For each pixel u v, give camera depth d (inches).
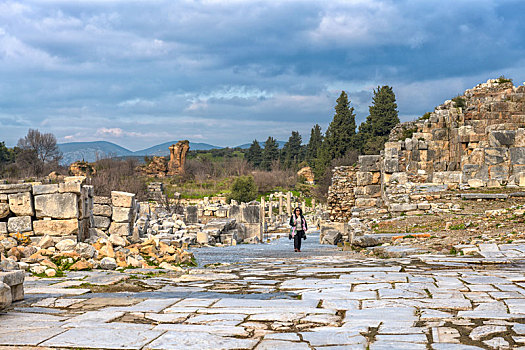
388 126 2967.5
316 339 195.6
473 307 245.3
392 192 949.2
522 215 636.1
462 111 1147.9
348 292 291.4
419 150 1103.6
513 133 981.8
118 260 456.8
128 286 329.1
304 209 2704.2
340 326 215.9
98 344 192.1
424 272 364.5
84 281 345.1
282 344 189.9
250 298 284.0
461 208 813.9
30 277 365.4
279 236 1333.7
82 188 610.2
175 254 524.1
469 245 492.7
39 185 589.9
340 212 1104.2
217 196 3238.2
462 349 179.6
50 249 466.9
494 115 1122.0
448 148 1107.3
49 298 283.3
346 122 3036.4
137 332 208.4
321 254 629.3
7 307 253.4
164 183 3878.0
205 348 186.2
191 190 3523.6
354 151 2898.6
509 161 960.3
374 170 1080.2
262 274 392.2
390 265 416.5
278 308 251.6
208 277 377.4
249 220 1053.2
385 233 668.1
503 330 203.0
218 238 924.6
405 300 264.5
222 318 231.1
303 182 4151.1
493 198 855.1
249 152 6333.7
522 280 314.5
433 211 821.2
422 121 1198.3
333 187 1112.8
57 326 219.5
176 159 4330.7
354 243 642.8
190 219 1407.5
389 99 2992.1
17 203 582.9
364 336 200.1
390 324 216.8
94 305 265.9
